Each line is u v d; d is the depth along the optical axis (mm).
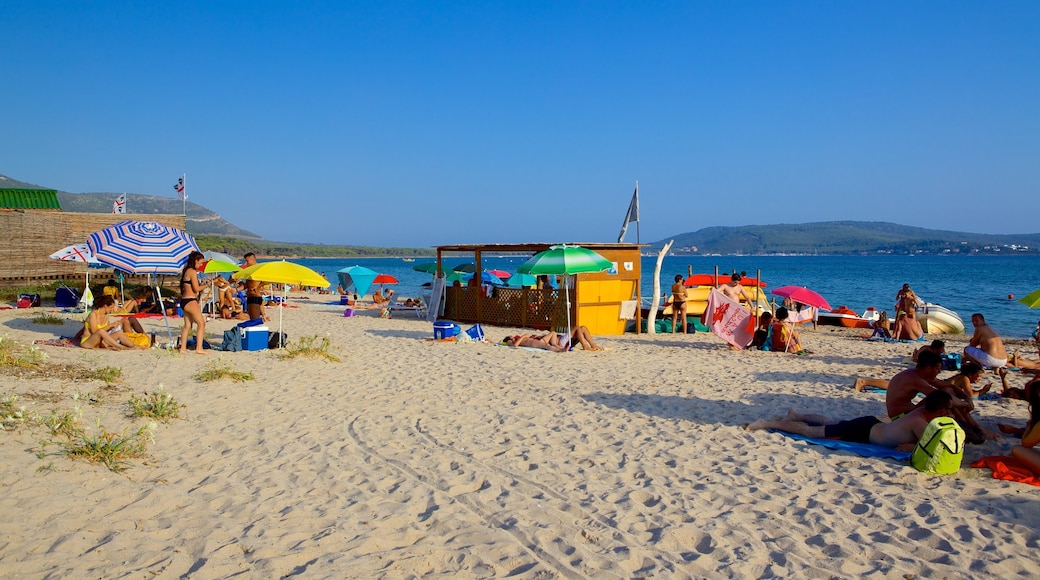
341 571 4012
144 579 3783
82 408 7020
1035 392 6180
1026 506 5180
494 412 8359
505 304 18891
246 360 11102
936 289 45875
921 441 6004
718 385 10320
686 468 6238
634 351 14141
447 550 4383
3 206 24500
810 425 7578
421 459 6398
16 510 4453
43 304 19453
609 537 4660
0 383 7582
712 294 14875
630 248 17891
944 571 4168
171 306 18281
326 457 6332
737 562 4289
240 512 4875
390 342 14680
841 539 4641
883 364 12750
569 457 6551
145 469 5570
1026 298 9812
